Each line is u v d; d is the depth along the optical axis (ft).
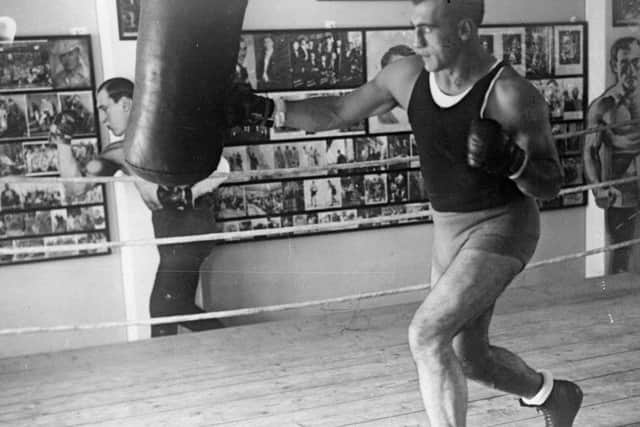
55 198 12.41
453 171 5.73
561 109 14.67
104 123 12.45
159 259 12.73
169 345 10.66
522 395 6.48
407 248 14.14
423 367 5.46
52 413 8.45
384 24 13.56
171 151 4.70
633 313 11.09
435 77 5.74
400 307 12.11
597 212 14.96
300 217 13.47
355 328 11.09
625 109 14.75
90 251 12.69
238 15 4.66
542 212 14.92
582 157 14.90
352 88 13.46
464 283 5.48
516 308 11.57
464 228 5.85
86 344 12.92
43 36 12.09
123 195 12.50
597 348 9.64
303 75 13.21
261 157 13.11
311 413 8.11
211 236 9.88
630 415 7.64
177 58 4.52
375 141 13.64
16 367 10.02
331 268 13.79
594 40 14.60
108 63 12.44
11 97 12.06
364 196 13.73
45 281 12.57
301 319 11.65
